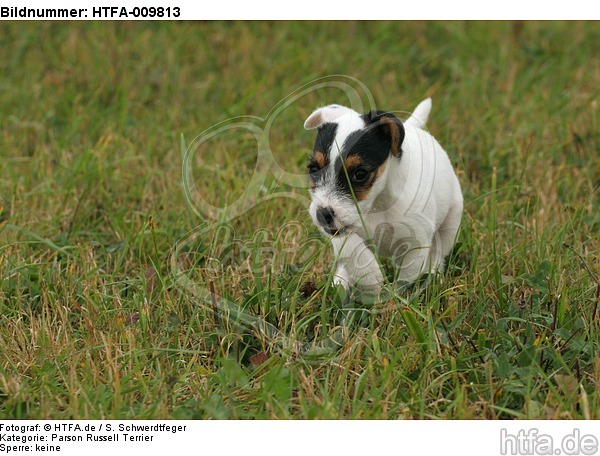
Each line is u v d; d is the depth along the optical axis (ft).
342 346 19.06
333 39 41.14
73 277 22.40
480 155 29.76
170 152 30.14
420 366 18.31
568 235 24.02
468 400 17.69
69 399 17.95
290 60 36.83
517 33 41.42
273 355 18.54
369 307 20.51
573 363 18.35
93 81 36.29
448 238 22.70
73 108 33.76
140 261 23.07
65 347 19.22
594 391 17.58
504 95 34.83
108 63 37.42
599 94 33.71
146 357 19.06
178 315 20.57
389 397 17.46
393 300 19.89
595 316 19.52
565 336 18.85
